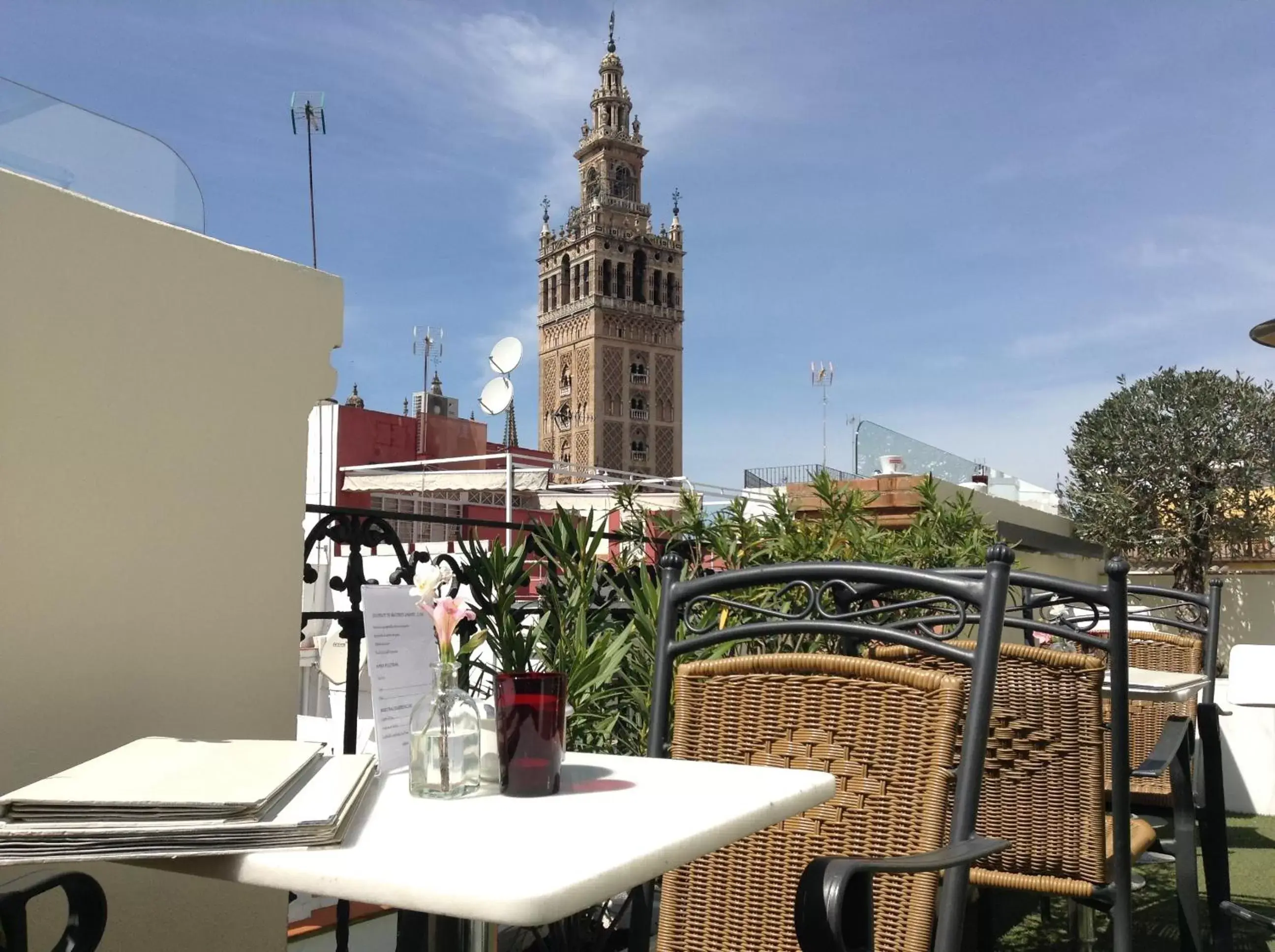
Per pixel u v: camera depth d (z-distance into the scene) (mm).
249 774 1026
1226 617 16766
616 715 2494
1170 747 2418
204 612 1702
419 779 1127
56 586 1488
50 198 1502
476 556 2486
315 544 2107
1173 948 3012
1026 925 3246
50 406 1492
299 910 2635
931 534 4625
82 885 1029
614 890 810
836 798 1437
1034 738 2002
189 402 1697
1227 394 17906
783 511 3756
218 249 1763
